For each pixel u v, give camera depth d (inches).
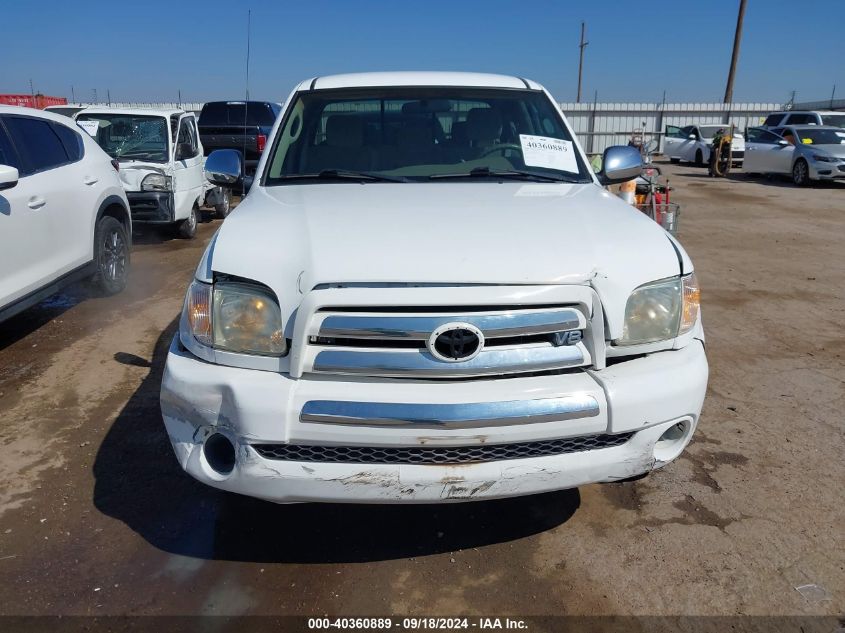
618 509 119.8
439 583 101.9
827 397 165.5
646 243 102.7
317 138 144.7
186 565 105.0
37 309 235.8
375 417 86.9
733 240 376.5
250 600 98.0
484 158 142.1
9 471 130.5
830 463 134.8
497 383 90.2
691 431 101.3
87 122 364.2
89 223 225.5
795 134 698.2
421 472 89.5
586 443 94.2
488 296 89.2
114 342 201.9
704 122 1285.7
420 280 89.8
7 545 109.0
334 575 103.3
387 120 147.3
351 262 92.1
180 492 123.9
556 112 153.9
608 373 94.1
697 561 106.3
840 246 358.3
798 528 114.2
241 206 119.8
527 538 112.1
